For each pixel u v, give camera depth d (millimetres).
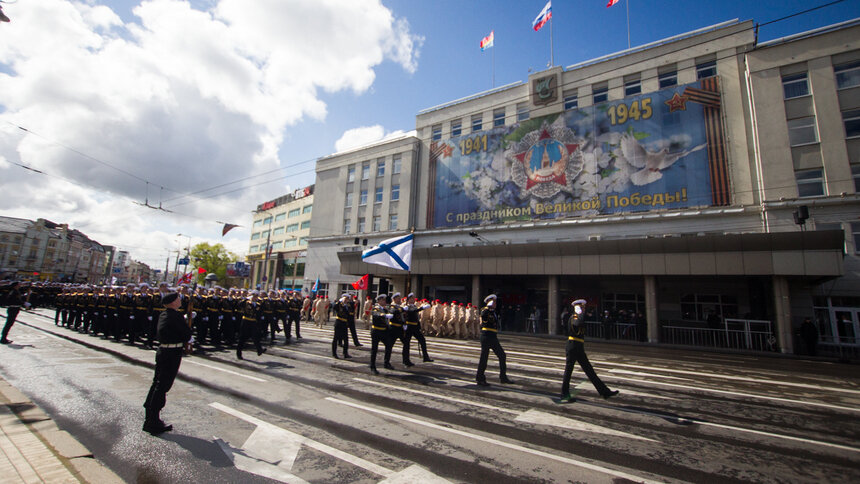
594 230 25969
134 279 147750
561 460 4496
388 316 9570
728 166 22703
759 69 22719
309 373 8961
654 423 5906
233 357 10797
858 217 19625
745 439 5320
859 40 20922
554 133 28312
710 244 20156
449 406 6570
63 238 81438
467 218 31734
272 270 56500
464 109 34312
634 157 25219
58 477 3516
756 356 17125
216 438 4910
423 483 3852
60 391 6828
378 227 37500
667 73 25781
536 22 31422
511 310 26969
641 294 26109
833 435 5570
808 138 21172
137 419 5527
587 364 7312
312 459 4371
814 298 20703
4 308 25047
